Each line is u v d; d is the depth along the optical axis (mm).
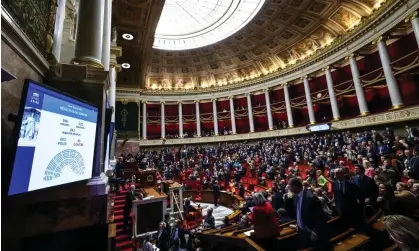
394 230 1588
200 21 20781
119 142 22906
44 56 3148
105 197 3078
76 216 2811
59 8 4020
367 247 3451
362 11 14359
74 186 2834
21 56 2336
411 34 12922
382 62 13289
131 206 7652
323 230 2883
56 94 2369
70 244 2459
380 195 4035
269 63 23344
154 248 6039
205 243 5164
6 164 1934
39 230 2514
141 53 14180
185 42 22719
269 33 19797
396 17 12328
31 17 2664
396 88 12523
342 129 16047
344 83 16797
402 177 6609
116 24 11219
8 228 2119
